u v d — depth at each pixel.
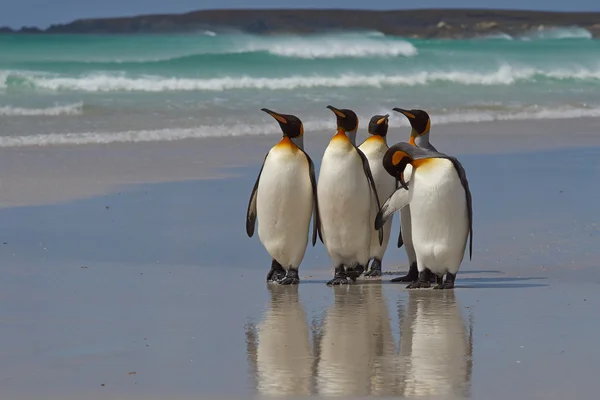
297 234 15.93
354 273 16.17
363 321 13.03
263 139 35.47
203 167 28.39
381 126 16.66
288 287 15.61
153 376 10.39
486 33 115.00
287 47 74.44
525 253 17.88
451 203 14.88
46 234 19.47
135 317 13.21
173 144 33.75
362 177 15.73
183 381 10.20
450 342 11.85
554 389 9.91
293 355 11.24
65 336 12.14
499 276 16.19
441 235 15.02
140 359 11.08
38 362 10.95
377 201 15.94
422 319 13.11
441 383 10.10
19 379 10.29
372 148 16.55
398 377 10.32
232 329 12.55
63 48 82.69
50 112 42.25
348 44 76.62
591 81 66.56
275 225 15.84
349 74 64.56
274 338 12.07
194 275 16.28
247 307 13.95
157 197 23.62
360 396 9.66
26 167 27.91
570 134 37.72
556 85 63.69
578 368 10.66
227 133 36.81
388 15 116.88
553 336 12.12
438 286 15.25
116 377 10.36
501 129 39.47
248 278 16.20
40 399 9.62
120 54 79.06
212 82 54.75
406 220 16.08
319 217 15.96
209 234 19.78
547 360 11.00
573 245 18.42
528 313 13.39
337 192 15.62
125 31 113.50
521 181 25.77
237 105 46.09
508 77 65.25
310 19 115.94
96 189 24.55
